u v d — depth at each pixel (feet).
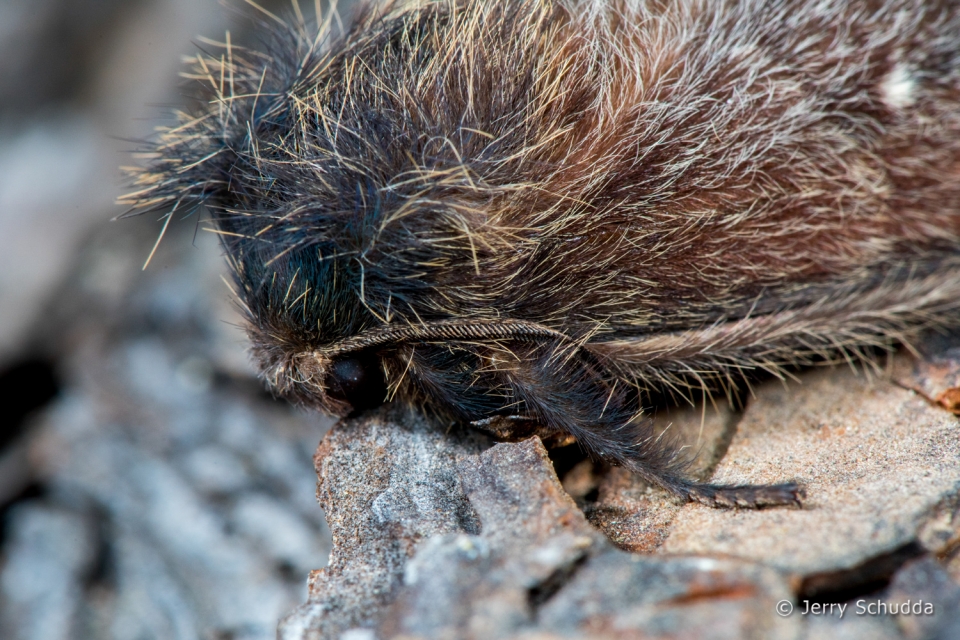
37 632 0.29
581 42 0.26
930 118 0.27
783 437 0.26
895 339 0.27
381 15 0.27
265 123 0.26
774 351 0.27
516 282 0.26
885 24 0.27
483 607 0.24
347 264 0.25
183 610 0.29
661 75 0.26
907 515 0.24
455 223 0.25
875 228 0.27
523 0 0.26
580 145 0.26
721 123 0.26
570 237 0.26
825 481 0.25
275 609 0.29
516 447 0.25
